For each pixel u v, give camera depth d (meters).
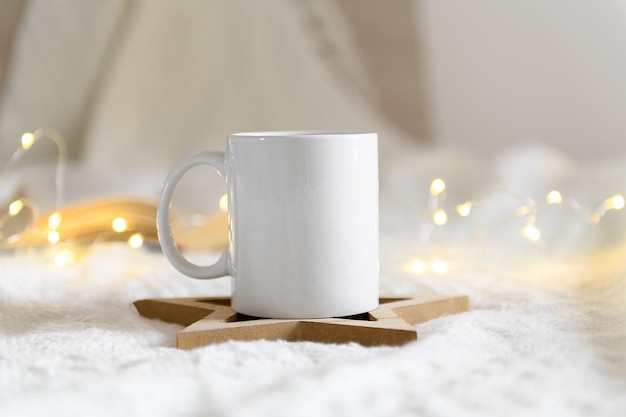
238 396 0.50
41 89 1.45
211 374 0.53
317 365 0.55
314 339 0.61
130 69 1.45
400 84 1.68
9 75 1.46
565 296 0.73
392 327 0.60
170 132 1.46
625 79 1.67
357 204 0.63
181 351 0.59
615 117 1.67
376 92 1.68
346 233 0.63
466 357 0.56
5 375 0.54
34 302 0.73
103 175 1.19
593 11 1.66
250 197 0.63
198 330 0.60
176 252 0.66
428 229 1.07
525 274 0.82
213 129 1.49
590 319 0.65
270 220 0.62
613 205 0.99
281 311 0.62
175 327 0.66
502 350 0.58
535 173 1.25
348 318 0.63
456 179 1.33
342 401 0.48
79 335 0.62
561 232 1.01
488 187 1.27
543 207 1.09
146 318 0.69
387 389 0.50
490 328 0.63
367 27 1.66
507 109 1.71
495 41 1.70
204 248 0.99
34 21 1.45
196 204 1.22
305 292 0.62
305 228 0.62
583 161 1.69
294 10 1.60
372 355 0.57
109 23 1.45
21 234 0.93
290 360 0.56
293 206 0.62
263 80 1.54
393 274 0.83
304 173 0.62
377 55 1.67
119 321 0.67
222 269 0.66
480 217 1.12
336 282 0.63
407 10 1.67
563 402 0.49
